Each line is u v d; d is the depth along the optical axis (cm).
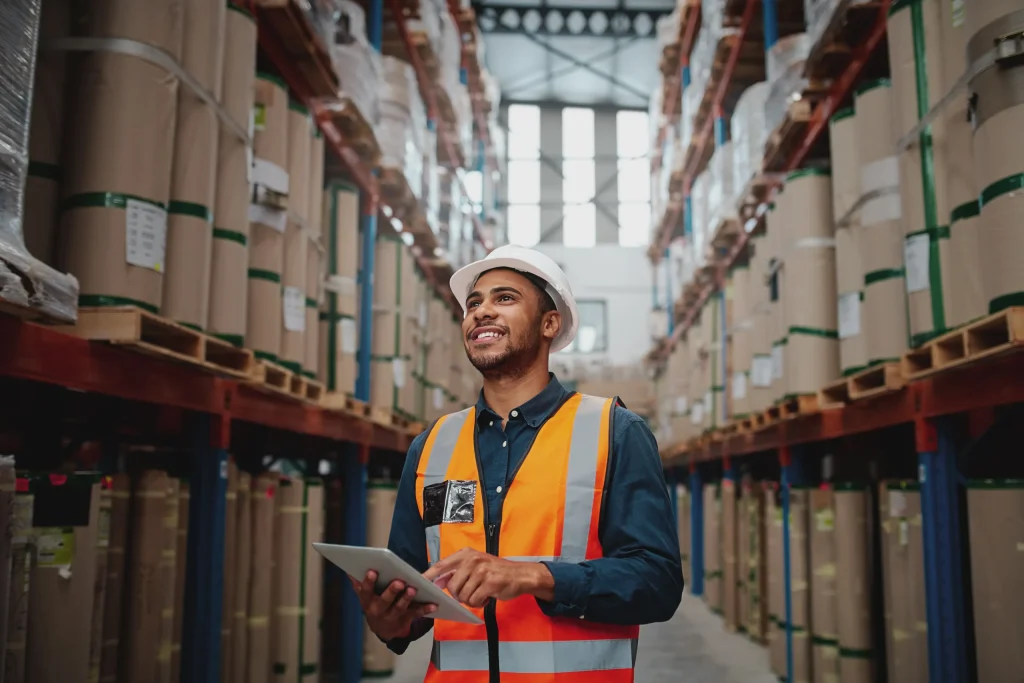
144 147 266
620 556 160
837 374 465
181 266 287
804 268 472
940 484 343
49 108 261
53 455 332
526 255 187
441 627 168
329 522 606
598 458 168
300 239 410
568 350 1803
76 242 257
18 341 217
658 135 1356
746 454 837
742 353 664
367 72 525
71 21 268
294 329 401
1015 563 287
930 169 323
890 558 403
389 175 594
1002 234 257
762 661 608
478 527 168
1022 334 249
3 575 187
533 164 1928
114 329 251
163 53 274
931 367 316
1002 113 259
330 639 582
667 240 1279
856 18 413
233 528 399
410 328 659
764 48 761
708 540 857
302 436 607
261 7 371
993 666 289
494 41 1747
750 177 624
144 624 313
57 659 225
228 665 394
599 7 1686
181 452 432
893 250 373
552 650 158
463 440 181
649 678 557
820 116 487
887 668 421
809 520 510
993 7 265
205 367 299
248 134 338
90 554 236
